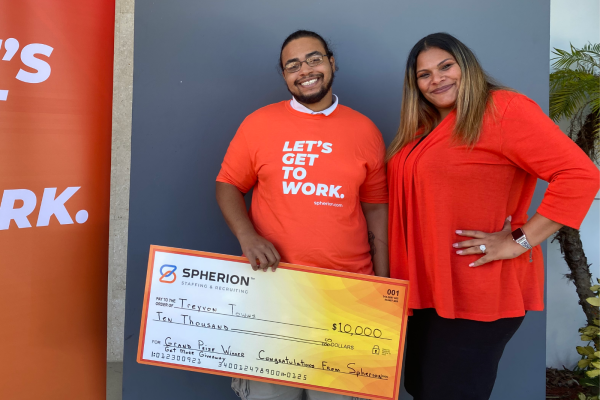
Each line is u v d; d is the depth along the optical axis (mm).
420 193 1294
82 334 1390
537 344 1961
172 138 1989
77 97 1307
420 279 1332
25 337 1245
